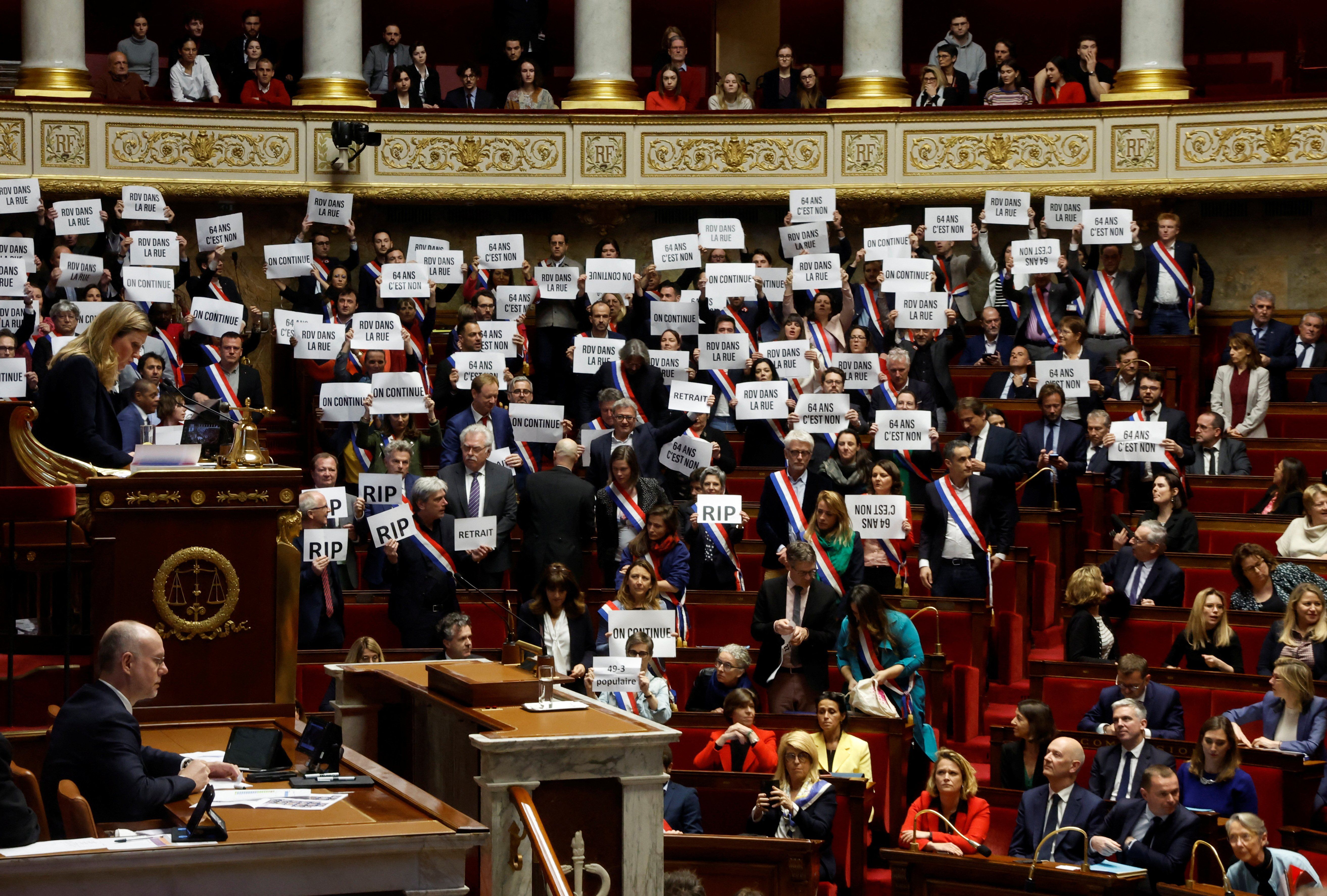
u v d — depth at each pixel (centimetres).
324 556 1183
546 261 1814
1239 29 2300
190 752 714
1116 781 995
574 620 1153
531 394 1435
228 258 2038
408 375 1455
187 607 774
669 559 1238
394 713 829
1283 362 1669
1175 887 854
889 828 1055
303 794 648
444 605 1217
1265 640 1135
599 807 655
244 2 2364
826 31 2412
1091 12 2345
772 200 2031
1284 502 1414
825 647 1145
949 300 1733
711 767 1048
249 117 1989
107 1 2311
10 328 1600
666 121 2033
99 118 1950
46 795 638
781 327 1695
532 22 2142
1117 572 1275
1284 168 1922
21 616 858
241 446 811
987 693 1260
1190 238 2038
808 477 1312
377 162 2014
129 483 764
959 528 1291
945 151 2006
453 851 591
